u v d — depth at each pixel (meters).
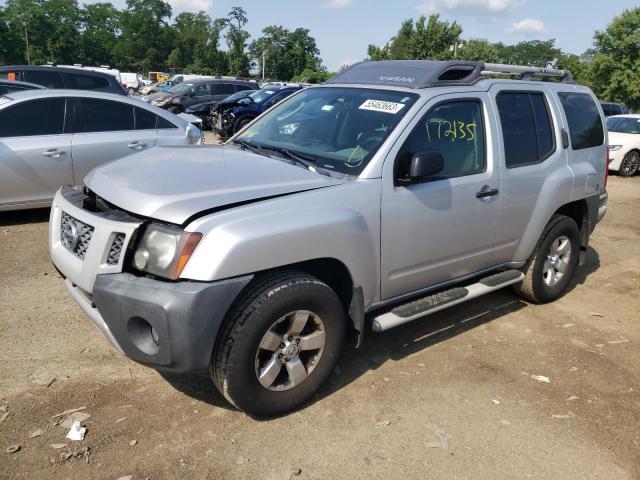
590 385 3.78
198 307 2.67
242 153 3.70
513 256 4.57
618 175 13.81
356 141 3.62
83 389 3.34
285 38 99.06
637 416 3.45
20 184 6.50
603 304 5.27
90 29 104.19
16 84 9.77
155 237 2.78
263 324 2.89
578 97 5.14
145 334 2.80
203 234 2.72
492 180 4.05
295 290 2.96
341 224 3.12
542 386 3.72
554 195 4.59
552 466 2.96
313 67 100.25
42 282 4.93
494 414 3.37
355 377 3.68
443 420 3.28
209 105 18.47
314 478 2.76
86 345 3.85
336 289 3.50
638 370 4.02
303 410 3.29
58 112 6.76
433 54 61.84
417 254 3.67
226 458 2.85
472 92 4.04
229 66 102.69
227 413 3.21
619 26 42.56
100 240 2.86
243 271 2.77
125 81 43.25
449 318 4.73
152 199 2.85
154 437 2.97
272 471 2.78
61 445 2.84
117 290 2.75
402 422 3.24
